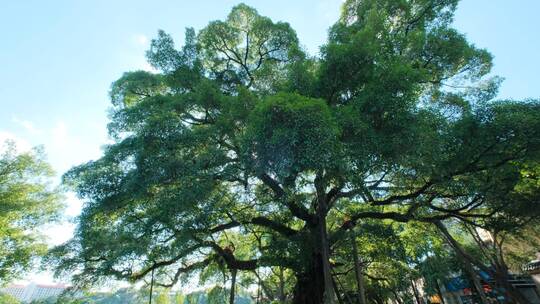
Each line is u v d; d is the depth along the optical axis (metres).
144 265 11.59
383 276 19.97
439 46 11.97
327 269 10.20
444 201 12.95
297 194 11.11
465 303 21.95
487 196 10.59
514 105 9.26
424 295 23.94
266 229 14.59
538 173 10.53
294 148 7.26
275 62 13.47
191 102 11.14
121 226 10.83
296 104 7.34
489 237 18.92
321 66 9.57
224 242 17.12
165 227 10.19
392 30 13.36
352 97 10.01
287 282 20.03
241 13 13.95
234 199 11.25
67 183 11.35
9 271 16.95
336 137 7.38
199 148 10.12
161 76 13.65
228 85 14.19
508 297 11.93
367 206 14.38
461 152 9.46
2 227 17.19
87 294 13.06
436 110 10.16
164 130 9.56
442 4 13.27
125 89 13.86
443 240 16.16
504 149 9.26
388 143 7.82
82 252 10.66
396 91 8.19
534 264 17.80
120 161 10.66
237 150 10.01
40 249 17.77
